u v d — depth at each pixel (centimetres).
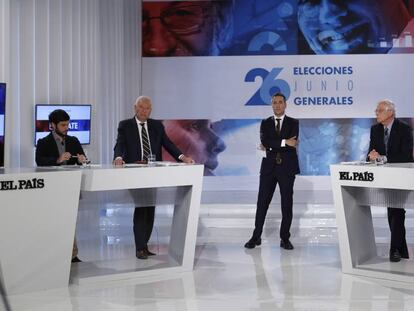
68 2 820
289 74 1114
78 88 839
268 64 1117
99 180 542
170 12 1126
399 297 502
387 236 777
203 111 1127
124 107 1057
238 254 672
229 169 1127
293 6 1109
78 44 841
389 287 533
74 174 529
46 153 632
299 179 1114
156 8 1127
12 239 507
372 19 1100
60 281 535
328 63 1109
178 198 598
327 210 869
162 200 590
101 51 945
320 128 1113
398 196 571
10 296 507
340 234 584
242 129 1124
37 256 520
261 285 540
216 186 1125
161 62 1130
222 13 1120
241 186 1122
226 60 1123
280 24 1112
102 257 655
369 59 1105
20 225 509
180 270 591
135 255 663
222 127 1126
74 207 531
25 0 739
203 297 504
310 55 1112
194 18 1124
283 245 702
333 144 1113
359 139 1109
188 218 591
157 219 866
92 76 877
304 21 1109
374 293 514
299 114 1116
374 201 586
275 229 816
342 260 585
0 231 501
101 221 858
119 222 857
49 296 508
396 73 1102
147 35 1131
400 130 615
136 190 578
